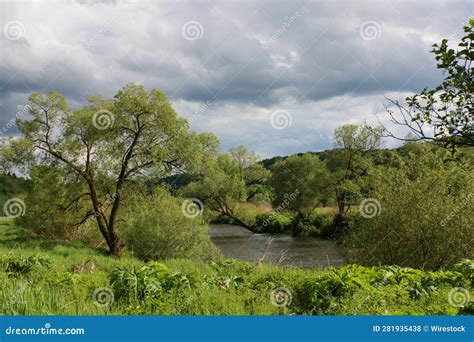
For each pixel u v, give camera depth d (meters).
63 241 30.48
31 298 7.75
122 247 29.30
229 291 10.42
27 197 31.03
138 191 29.80
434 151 18.31
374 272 11.05
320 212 45.56
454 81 4.71
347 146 43.12
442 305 8.57
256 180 60.56
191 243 25.86
